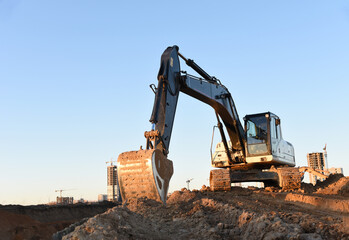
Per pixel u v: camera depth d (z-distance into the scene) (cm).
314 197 1777
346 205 1516
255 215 1012
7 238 1554
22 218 1859
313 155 12250
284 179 2378
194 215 1195
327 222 1023
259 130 2470
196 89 2081
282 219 1016
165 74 1789
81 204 2714
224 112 2403
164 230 1082
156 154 1354
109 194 12525
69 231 1040
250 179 2438
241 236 959
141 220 1123
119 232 891
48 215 2191
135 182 1339
